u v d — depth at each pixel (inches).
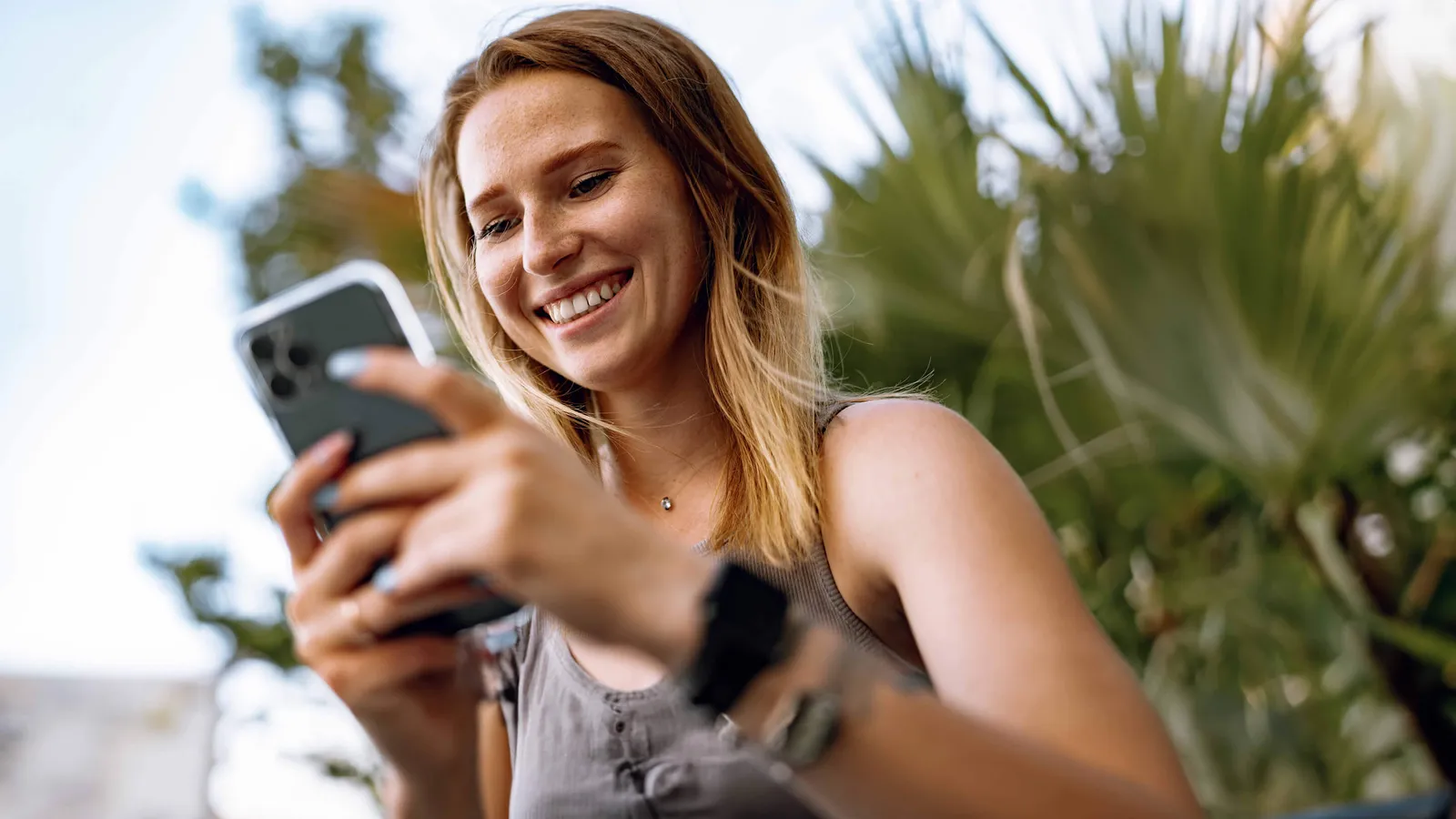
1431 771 92.4
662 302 42.8
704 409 44.3
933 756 21.3
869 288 88.7
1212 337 82.3
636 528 21.3
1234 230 80.9
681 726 37.1
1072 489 91.5
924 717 21.5
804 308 46.1
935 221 87.4
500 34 46.5
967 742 21.6
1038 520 33.4
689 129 43.5
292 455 25.6
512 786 41.9
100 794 189.3
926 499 33.8
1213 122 80.9
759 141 45.8
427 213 52.1
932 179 87.2
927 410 37.1
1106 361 84.0
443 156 50.5
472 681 27.0
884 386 90.0
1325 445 81.7
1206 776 93.4
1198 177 81.3
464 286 51.2
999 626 29.6
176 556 128.3
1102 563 94.1
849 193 89.9
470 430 21.1
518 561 20.1
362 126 121.9
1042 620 29.5
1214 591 92.8
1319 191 79.9
